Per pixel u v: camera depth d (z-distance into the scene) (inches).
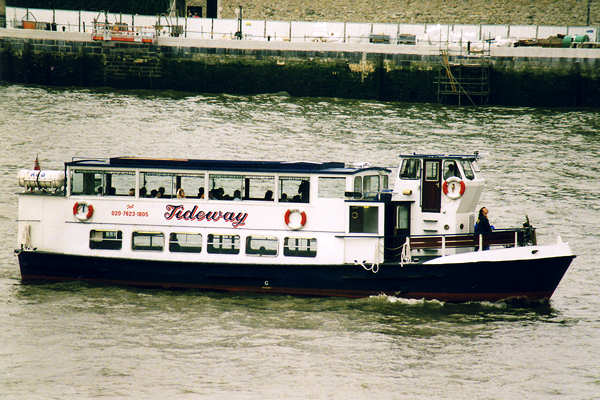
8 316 4758.9
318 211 5036.9
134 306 4943.4
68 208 5275.6
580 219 6914.4
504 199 7440.9
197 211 5157.5
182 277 5182.1
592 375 4197.8
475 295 4992.6
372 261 5002.5
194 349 4384.8
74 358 4269.2
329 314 4852.4
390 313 4879.4
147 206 5201.8
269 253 5128.0
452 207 5093.5
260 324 4702.3
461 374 4180.6
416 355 4365.2
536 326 4749.0
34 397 3892.7
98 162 5433.1
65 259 5280.5
